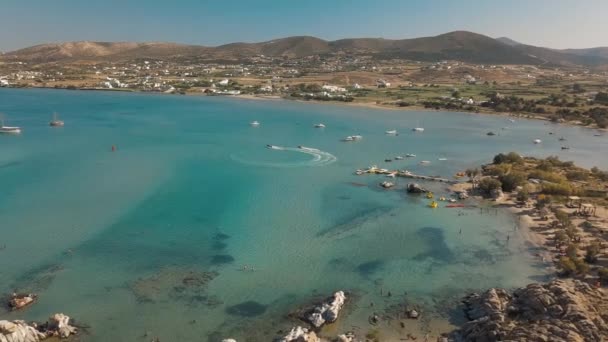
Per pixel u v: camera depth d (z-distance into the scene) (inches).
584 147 7445.9
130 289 2583.7
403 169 5605.3
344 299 2480.3
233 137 7554.1
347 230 3516.2
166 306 2423.7
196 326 2256.4
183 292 2566.4
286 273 2810.0
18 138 6884.8
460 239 3368.6
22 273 2728.8
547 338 1876.2
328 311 2299.5
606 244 3122.5
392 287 2657.5
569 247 2970.0
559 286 2242.9
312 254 3080.7
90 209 3836.1
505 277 2785.4
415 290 2628.0
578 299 2146.9
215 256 3021.7
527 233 3469.5
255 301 2488.9
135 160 5654.5
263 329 2236.7
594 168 5369.1
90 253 3021.7
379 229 3550.7
